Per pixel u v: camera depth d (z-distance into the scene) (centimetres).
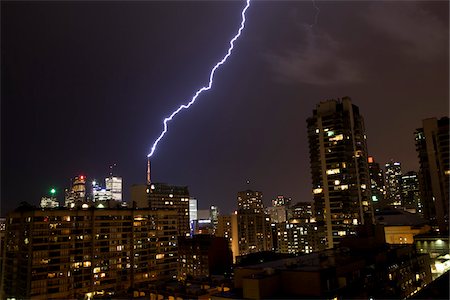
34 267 13012
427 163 19950
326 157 17312
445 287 3372
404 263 8781
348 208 16488
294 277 6384
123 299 12425
